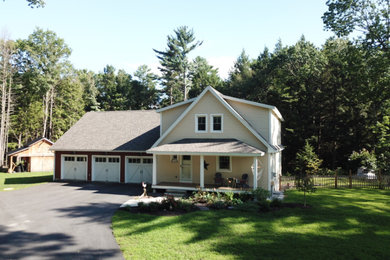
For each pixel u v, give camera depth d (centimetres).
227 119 1917
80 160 2544
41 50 4528
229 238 953
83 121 2900
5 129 4231
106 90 6338
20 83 4569
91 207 1459
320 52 3531
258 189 1552
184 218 1197
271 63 4103
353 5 2375
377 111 3034
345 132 3141
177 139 2025
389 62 2303
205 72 5862
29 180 2722
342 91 3075
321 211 1312
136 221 1162
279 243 907
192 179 2000
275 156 2155
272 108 1878
